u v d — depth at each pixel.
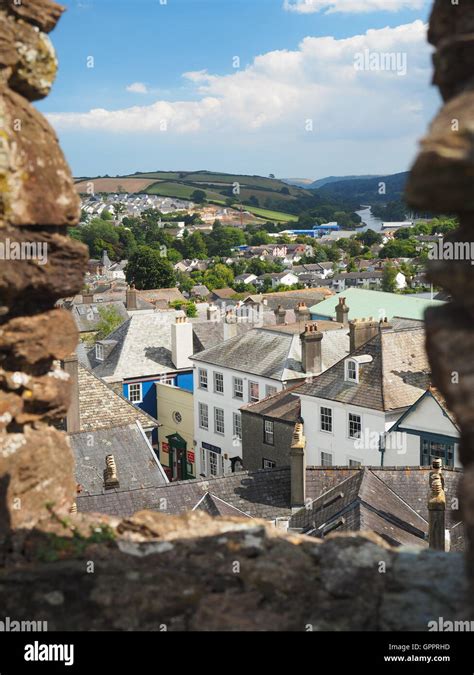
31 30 5.72
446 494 20.20
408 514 19.62
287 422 33.34
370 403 29.81
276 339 39.97
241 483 21.50
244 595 5.14
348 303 58.69
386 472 20.89
